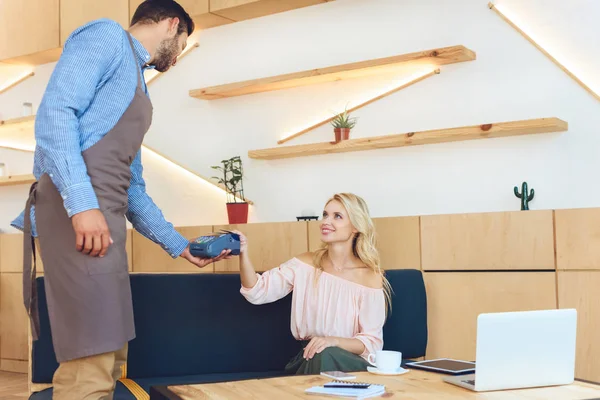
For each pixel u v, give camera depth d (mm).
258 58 4711
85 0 5215
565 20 3680
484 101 3896
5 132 5797
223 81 4852
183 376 2688
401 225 3518
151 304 2703
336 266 2805
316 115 4484
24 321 4934
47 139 1771
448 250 3387
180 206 5004
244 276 2723
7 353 5039
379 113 4250
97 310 1829
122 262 1910
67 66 1807
